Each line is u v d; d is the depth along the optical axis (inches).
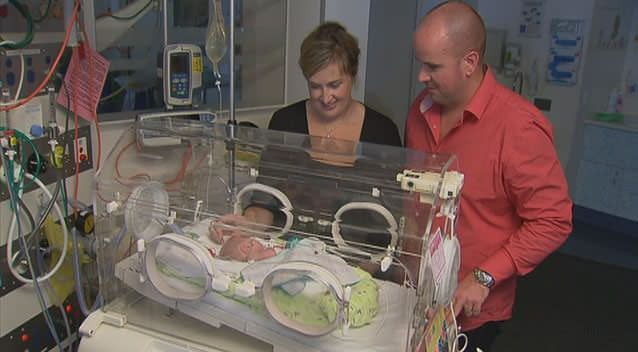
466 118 55.7
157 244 41.4
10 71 55.3
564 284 130.8
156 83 79.4
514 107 53.2
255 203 55.9
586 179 166.9
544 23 168.4
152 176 55.2
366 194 48.7
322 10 98.0
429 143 61.6
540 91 173.5
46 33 59.5
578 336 108.1
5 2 54.4
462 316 58.0
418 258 39.8
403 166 47.7
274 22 99.0
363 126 65.9
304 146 56.2
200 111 67.8
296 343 37.9
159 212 50.8
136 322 44.2
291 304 37.6
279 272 36.9
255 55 97.0
